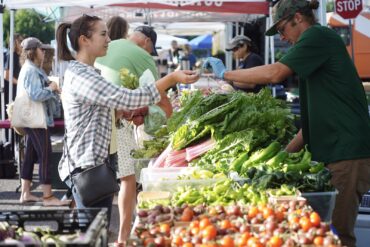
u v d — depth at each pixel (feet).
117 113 16.71
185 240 10.25
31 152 29.25
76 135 14.96
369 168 16.17
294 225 10.55
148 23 52.80
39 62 28.55
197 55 124.36
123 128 20.74
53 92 27.99
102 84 14.47
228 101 19.24
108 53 21.39
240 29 62.34
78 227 11.04
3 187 33.47
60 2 34.35
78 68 14.80
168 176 15.06
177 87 35.83
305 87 16.88
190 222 11.26
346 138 15.88
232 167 15.52
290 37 16.78
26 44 28.25
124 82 19.10
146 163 19.47
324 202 13.50
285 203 12.00
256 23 50.31
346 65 16.07
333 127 15.99
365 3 45.09
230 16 55.93
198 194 12.91
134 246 10.23
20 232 10.50
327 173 13.96
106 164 14.98
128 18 53.88
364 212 18.34
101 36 15.16
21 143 32.30
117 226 24.84
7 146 36.37
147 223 11.23
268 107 18.74
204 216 11.42
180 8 43.16
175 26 78.02
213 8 41.98
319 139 16.22
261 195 12.80
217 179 14.08
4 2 35.40
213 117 18.10
